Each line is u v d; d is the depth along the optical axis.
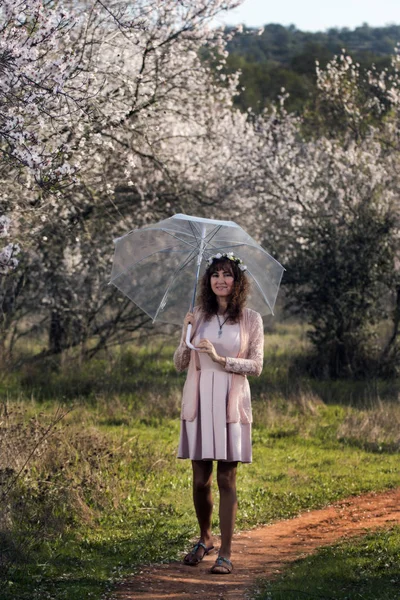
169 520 7.43
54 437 8.92
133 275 6.53
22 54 7.56
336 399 15.68
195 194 16.12
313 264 18.22
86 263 16.89
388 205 18.59
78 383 15.16
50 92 7.92
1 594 5.29
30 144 8.10
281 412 13.66
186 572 5.99
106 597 5.39
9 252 7.85
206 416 5.99
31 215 10.00
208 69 14.69
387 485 9.59
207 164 16.98
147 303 6.57
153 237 6.47
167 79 13.47
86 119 9.41
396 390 16.16
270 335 24.75
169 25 13.16
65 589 5.50
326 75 22.23
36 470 7.93
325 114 22.64
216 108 16.86
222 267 6.16
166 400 13.71
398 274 18.38
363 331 18.22
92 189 12.44
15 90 7.85
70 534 6.83
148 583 5.70
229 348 6.11
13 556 5.99
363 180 18.69
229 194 17.36
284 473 9.94
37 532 6.54
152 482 8.65
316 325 18.55
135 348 19.78
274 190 18.70
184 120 15.14
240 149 18.17
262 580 5.75
